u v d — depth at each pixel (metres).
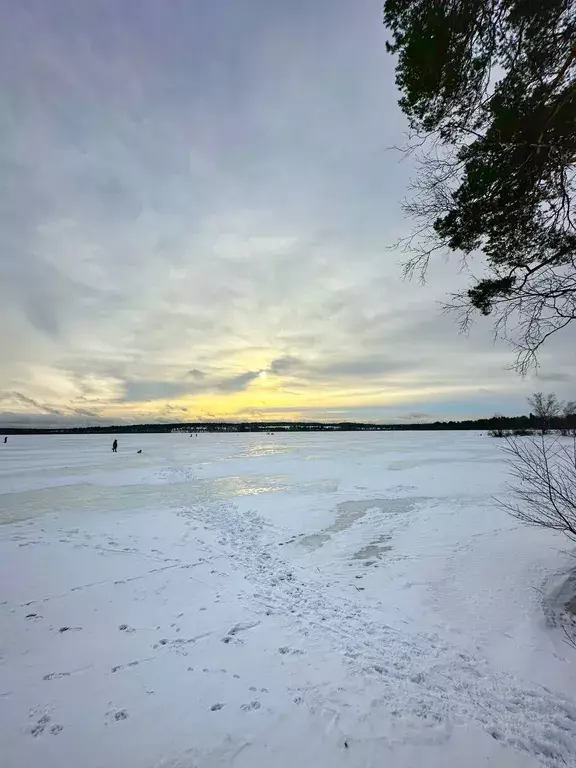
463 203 4.12
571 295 4.11
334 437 73.19
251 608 5.18
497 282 4.27
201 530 9.20
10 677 3.55
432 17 3.46
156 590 5.69
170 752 2.75
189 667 3.77
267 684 3.54
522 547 7.14
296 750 2.79
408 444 39.84
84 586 5.78
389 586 6.01
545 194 4.09
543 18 3.32
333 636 4.48
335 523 9.84
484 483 14.16
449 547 7.60
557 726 3.14
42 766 2.62
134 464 23.70
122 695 3.33
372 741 2.89
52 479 17.33
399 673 3.78
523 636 4.50
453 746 2.87
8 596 5.38
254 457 27.97
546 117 3.64
